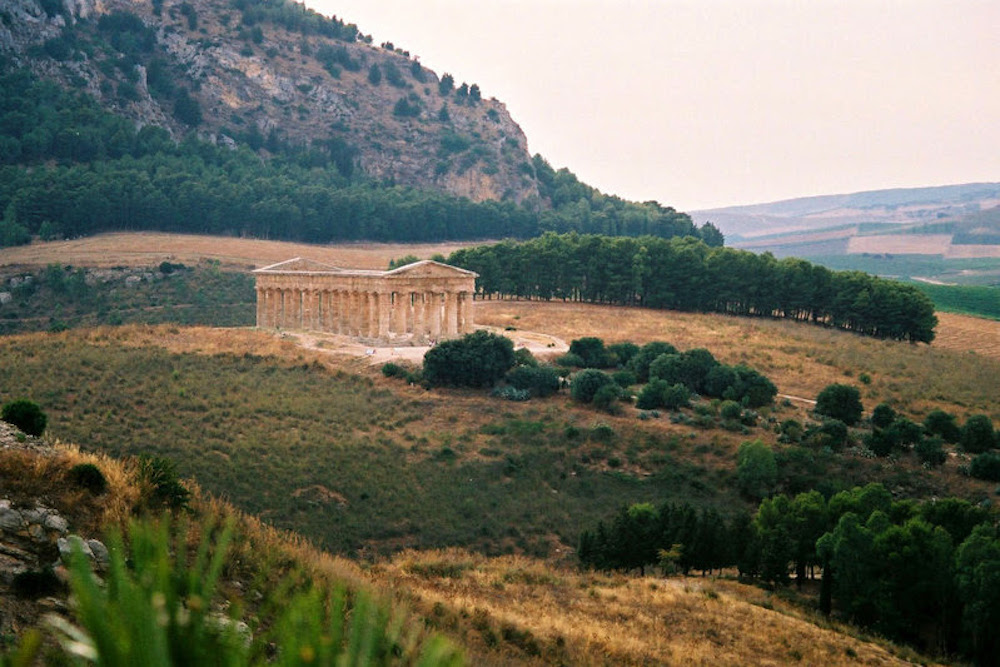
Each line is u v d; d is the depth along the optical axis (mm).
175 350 130750
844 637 58812
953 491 100812
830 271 198625
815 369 152500
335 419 108750
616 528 76750
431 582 55250
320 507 82750
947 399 139125
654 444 109688
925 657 59125
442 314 168000
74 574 4488
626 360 148000
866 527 70250
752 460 99938
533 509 91438
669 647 48812
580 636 47500
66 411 97062
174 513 35812
